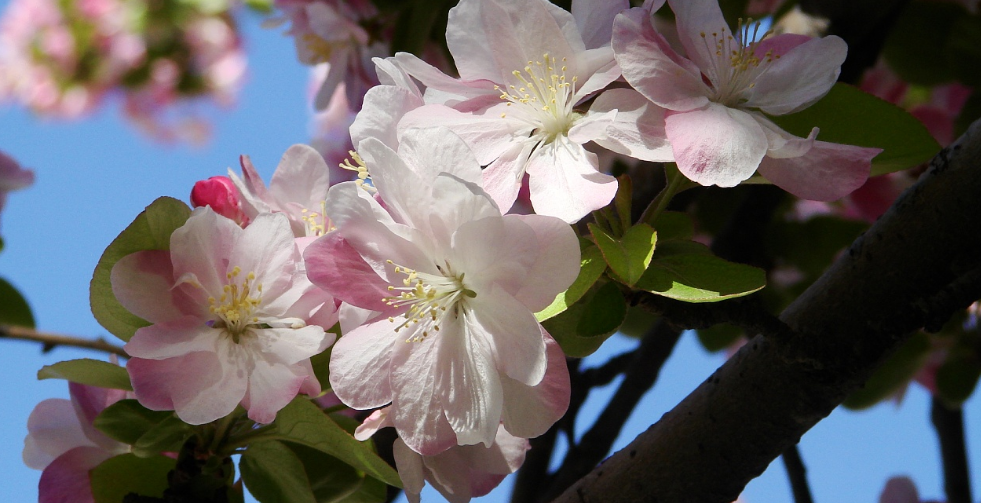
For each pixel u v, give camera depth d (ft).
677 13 1.48
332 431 1.49
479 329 1.42
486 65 1.48
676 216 1.52
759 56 1.49
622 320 1.43
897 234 1.52
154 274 1.49
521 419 1.41
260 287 1.49
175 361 1.48
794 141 1.42
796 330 1.51
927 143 1.52
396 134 1.45
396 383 1.42
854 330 1.52
